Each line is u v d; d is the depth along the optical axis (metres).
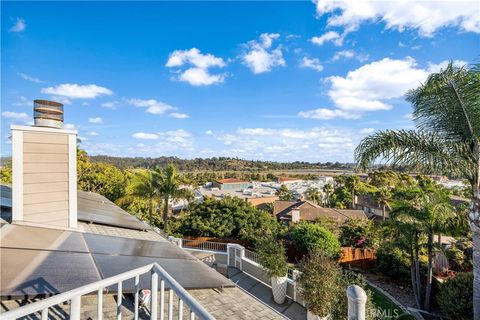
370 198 49.19
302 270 9.23
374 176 60.25
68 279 3.16
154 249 5.42
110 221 7.04
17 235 4.38
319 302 8.33
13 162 5.08
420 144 7.46
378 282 14.81
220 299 4.81
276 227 21.41
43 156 5.39
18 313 1.64
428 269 11.81
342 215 36.69
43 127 5.41
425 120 7.80
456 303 9.66
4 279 2.94
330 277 8.58
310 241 16.58
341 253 16.69
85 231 5.94
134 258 4.50
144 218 22.44
